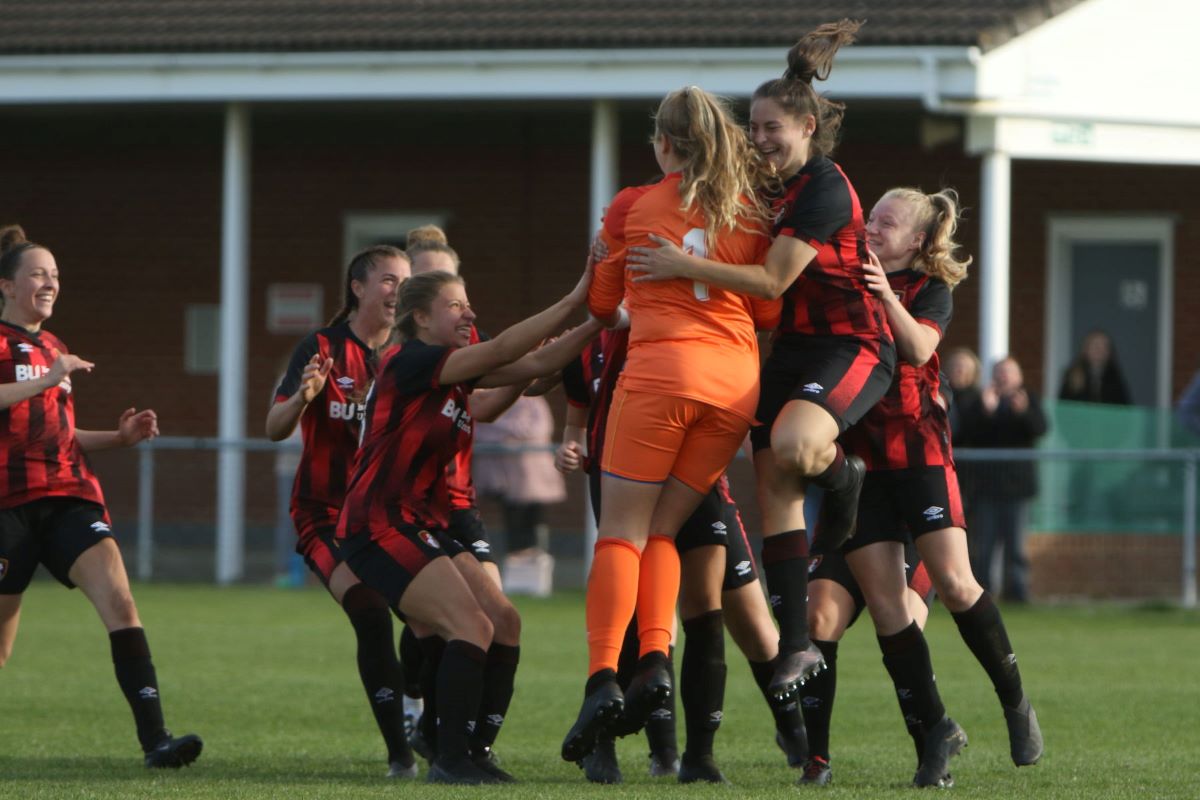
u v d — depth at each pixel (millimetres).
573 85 61188
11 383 27188
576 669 40938
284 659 42500
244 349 71688
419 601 24422
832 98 58906
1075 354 70812
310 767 27000
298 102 64375
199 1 68438
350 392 27594
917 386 24953
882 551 25156
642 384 23297
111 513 61125
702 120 23094
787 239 23109
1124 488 54812
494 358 24312
